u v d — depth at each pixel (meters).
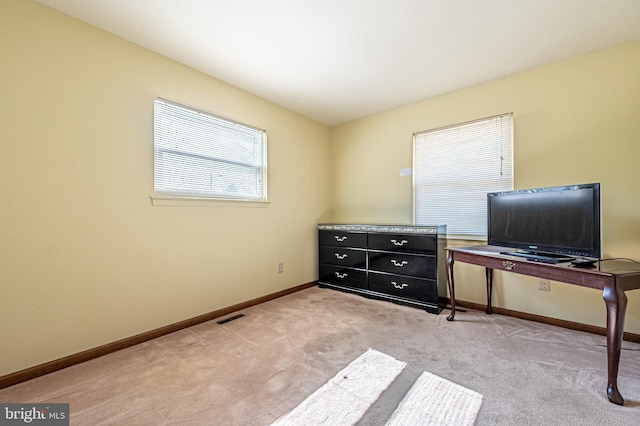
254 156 3.12
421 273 2.84
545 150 2.49
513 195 2.29
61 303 1.81
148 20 1.90
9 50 1.63
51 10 1.78
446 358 1.87
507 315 2.67
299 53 2.31
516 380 1.62
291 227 3.56
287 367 1.78
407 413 1.36
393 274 3.06
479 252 2.31
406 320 2.55
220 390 1.56
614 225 2.19
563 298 2.40
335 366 1.79
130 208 2.14
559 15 1.85
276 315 2.72
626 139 2.16
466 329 2.35
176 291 2.41
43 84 1.75
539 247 2.08
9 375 1.61
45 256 1.75
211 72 2.62
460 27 1.98
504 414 1.34
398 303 3.01
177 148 2.44
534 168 2.55
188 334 2.30
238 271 2.92
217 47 2.23
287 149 3.51
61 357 1.80
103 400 1.48
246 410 1.39
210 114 2.68
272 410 1.39
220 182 2.79
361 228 3.34
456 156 3.05
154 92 2.28
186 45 2.20
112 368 1.79
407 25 1.96
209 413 1.38
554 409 1.37
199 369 1.77
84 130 1.91
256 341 2.16
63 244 1.82
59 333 1.80
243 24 1.95
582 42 2.15
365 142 3.82
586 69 2.31
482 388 1.55
